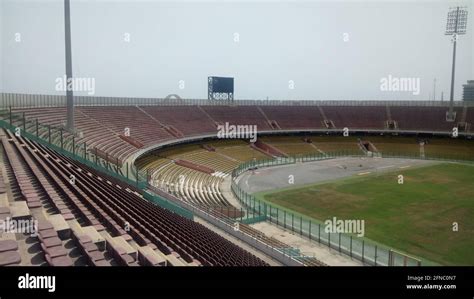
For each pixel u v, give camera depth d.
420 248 20.17
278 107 69.81
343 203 30.09
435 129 64.06
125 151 35.50
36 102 35.88
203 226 20.47
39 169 15.95
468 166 48.66
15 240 8.05
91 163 25.97
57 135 29.31
